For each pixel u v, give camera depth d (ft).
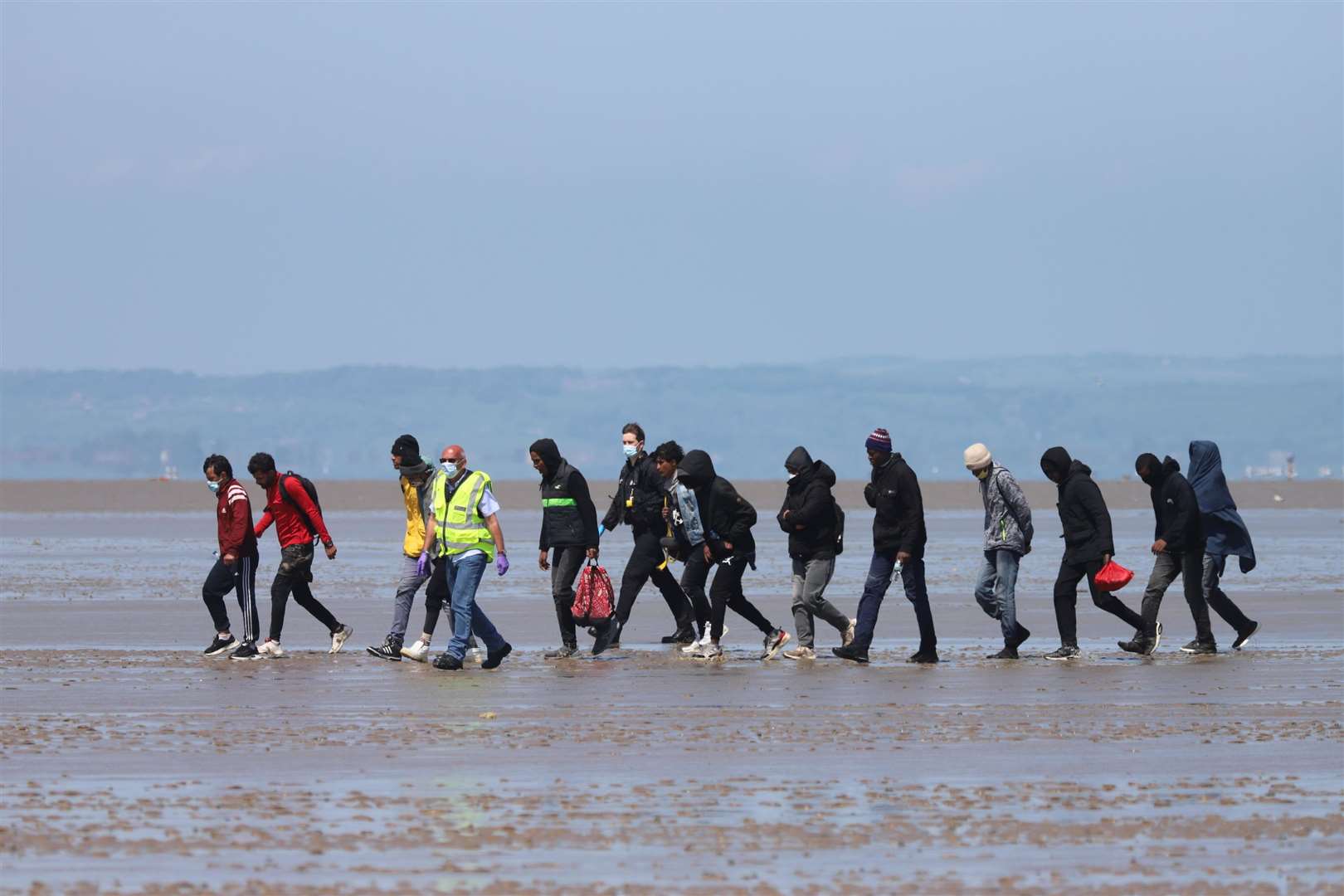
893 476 206.08
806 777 125.08
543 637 240.94
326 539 212.02
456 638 197.77
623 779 124.26
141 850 101.40
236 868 97.04
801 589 212.23
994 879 94.94
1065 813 112.37
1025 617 270.87
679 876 95.40
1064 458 213.87
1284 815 111.86
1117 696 172.14
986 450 211.20
